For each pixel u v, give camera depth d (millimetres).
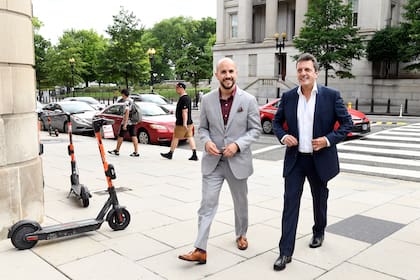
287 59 39219
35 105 5328
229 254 4336
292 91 4191
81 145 13555
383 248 4535
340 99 4066
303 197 6707
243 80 43688
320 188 4312
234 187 4262
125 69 38000
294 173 4152
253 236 4887
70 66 55562
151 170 9062
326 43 29031
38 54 60781
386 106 32094
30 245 4434
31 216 5156
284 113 4262
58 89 70125
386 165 9805
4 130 4801
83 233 4898
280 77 40094
